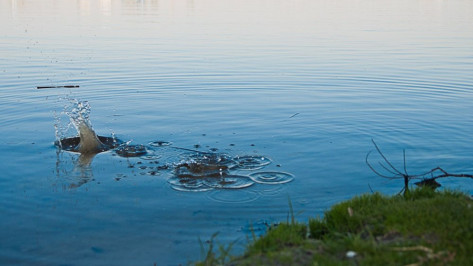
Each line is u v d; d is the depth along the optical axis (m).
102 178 8.86
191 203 7.87
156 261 6.21
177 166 9.38
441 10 43.34
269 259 5.43
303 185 8.55
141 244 6.65
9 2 47.56
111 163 9.57
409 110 13.18
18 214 7.52
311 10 41.81
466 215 5.88
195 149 10.23
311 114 12.76
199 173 9.07
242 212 7.55
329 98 14.36
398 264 5.04
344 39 25.48
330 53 21.38
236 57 20.28
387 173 9.09
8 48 21.69
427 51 22.03
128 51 21.44
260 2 51.25
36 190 8.37
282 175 8.98
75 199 8.02
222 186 8.51
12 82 15.77
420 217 5.96
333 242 5.70
